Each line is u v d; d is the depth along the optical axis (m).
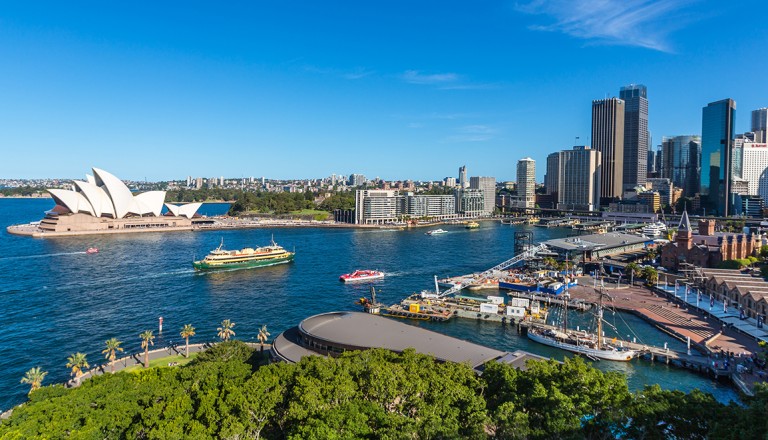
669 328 150.50
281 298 189.62
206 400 69.38
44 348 129.88
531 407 67.25
